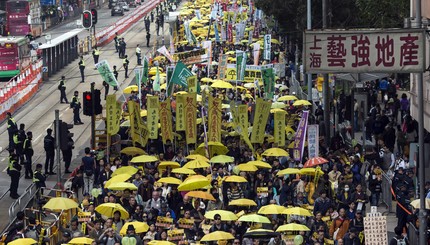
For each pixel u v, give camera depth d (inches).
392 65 2044.8
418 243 2111.2
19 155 3420.3
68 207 2362.2
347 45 2057.1
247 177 2687.0
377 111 3821.4
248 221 2202.3
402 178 2507.4
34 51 6412.4
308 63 2074.3
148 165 2881.4
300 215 2283.5
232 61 5036.9
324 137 3503.9
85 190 2908.5
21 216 2308.1
